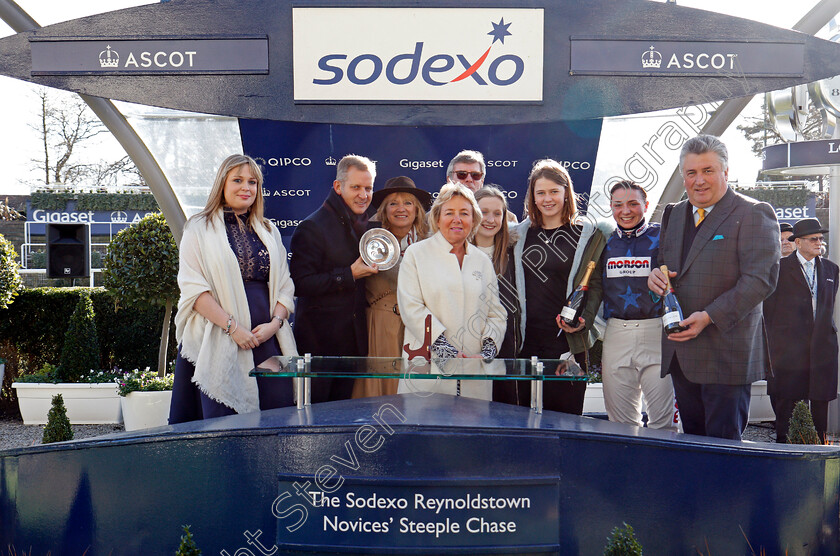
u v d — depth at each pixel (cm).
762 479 348
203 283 441
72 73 501
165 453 348
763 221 400
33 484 360
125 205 2514
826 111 657
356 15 504
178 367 462
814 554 353
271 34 504
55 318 1002
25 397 871
